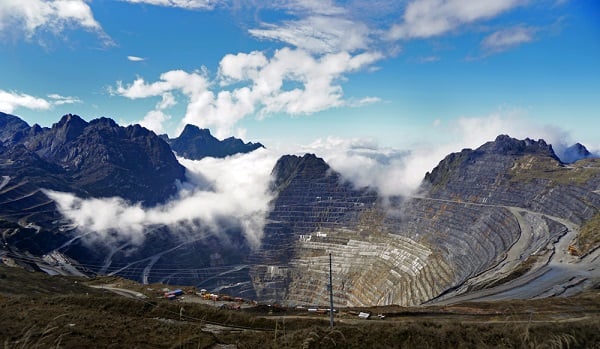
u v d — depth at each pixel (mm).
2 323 42781
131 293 107875
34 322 43812
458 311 72438
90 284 125625
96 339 41562
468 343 38719
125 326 47344
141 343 42219
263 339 44531
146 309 66438
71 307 59156
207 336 45969
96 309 64312
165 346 42188
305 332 41562
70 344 39062
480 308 74062
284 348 38312
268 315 75688
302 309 83750
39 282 109125
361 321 66125
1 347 35156
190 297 99062
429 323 46469
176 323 51656
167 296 98375
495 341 38875
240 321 63750
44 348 35188
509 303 75875
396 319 68062
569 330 39844
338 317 71562
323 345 38594
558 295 91000
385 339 40281
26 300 62594
